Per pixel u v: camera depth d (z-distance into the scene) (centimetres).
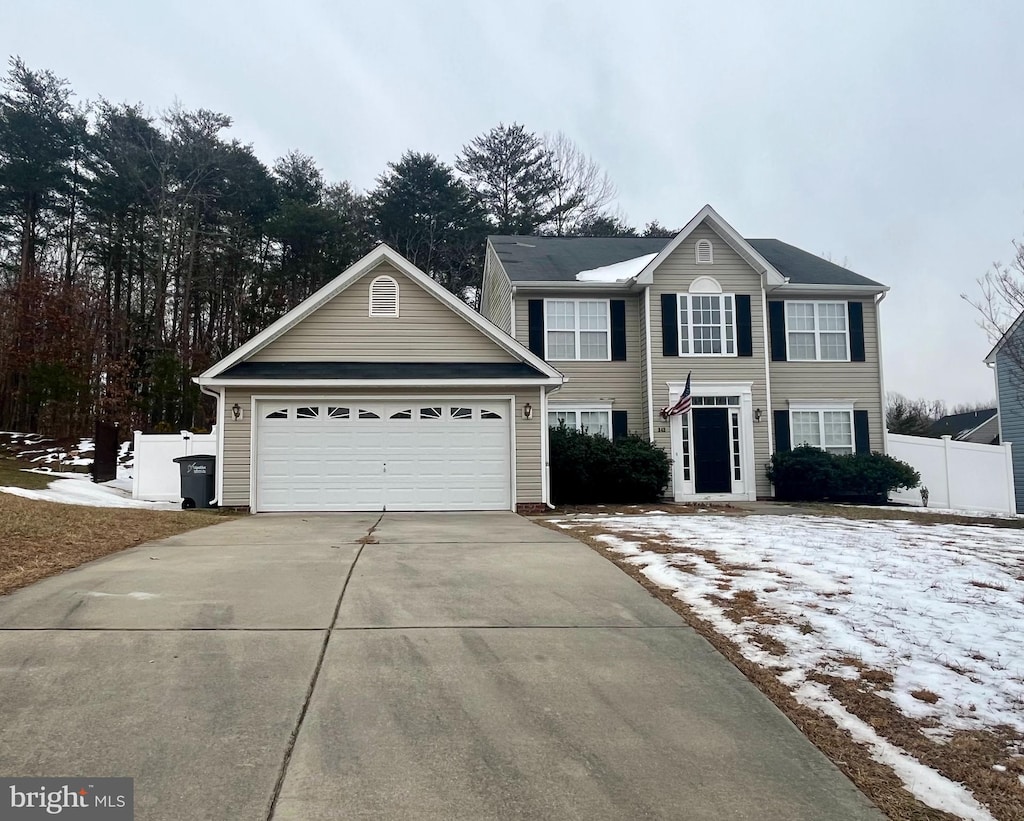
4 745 394
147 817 334
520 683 492
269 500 1461
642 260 2034
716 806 355
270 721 427
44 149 3234
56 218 3441
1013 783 380
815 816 349
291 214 3509
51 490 1575
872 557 868
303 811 341
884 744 418
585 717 445
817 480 1817
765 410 1902
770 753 407
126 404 2652
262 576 755
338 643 554
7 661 502
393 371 1512
